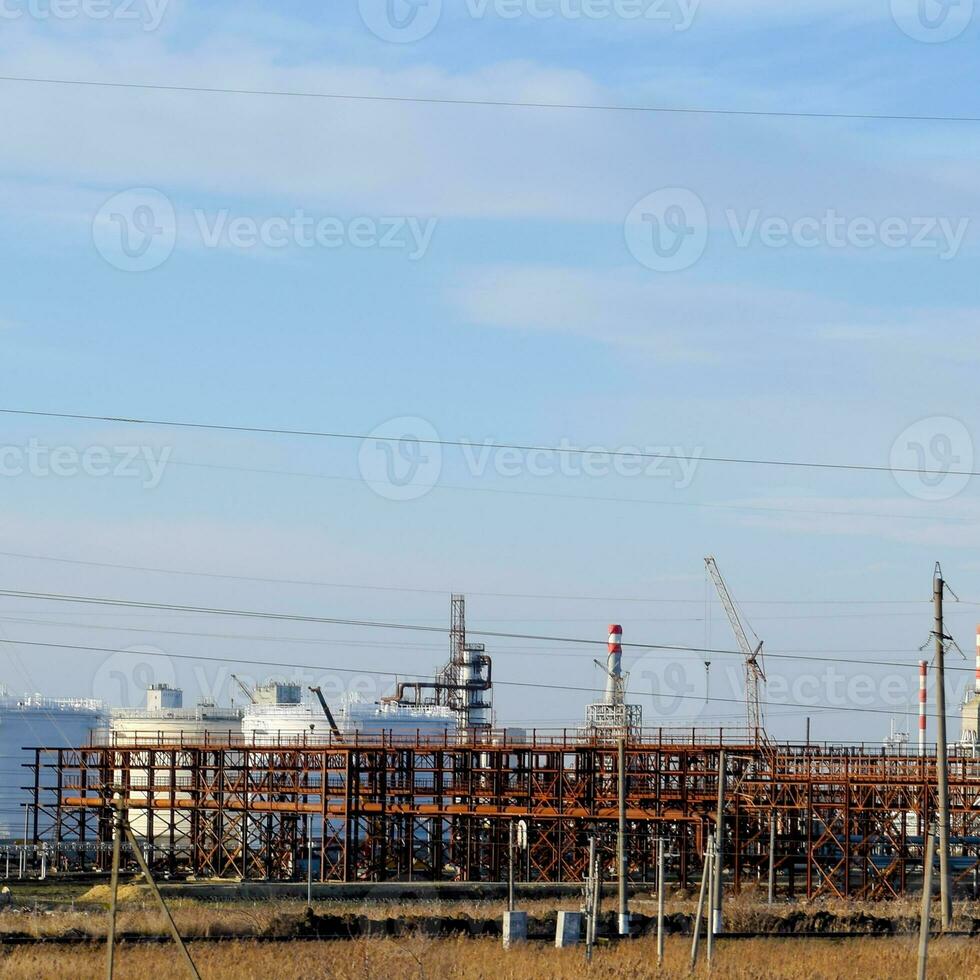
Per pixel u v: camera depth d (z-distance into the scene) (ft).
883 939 237.04
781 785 379.35
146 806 449.89
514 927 225.97
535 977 181.68
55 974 179.73
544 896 346.13
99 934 225.35
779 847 394.11
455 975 180.96
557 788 401.29
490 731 415.64
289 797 458.09
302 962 189.67
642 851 403.75
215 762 459.32
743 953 212.23
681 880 385.91
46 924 237.25
